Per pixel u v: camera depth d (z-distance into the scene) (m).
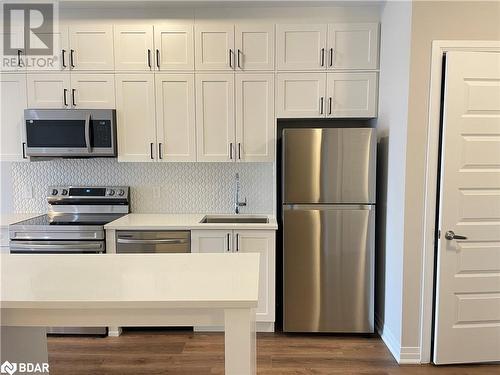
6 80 3.29
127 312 1.48
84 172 3.66
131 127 3.32
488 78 2.52
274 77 3.25
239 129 3.30
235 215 3.58
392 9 2.91
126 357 2.81
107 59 3.26
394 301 2.85
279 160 3.58
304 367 2.67
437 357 2.68
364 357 2.81
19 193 3.69
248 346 1.48
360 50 3.21
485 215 2.60
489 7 2.52
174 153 3.34
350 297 3.12
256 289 1.55
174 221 3.25
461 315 2.66
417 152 2.61
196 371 2.62
